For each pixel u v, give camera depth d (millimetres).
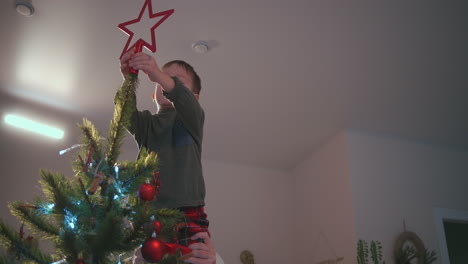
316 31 2730
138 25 2654
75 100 3482
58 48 2900
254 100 3479
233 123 3789
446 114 3676
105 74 3150
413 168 3977
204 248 950
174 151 1161
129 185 851
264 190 4438
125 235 790
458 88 3352
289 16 2600
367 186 3740
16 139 3500
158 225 803
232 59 2988
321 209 4020
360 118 3717
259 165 4500
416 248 3561
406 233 3596
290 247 4297
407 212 3775
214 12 2561
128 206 844
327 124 3801
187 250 917
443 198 3975
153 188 830
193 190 1109
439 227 3818
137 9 2529
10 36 2805
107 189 834
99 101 3482
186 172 1122
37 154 3541
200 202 1107
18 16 2617
